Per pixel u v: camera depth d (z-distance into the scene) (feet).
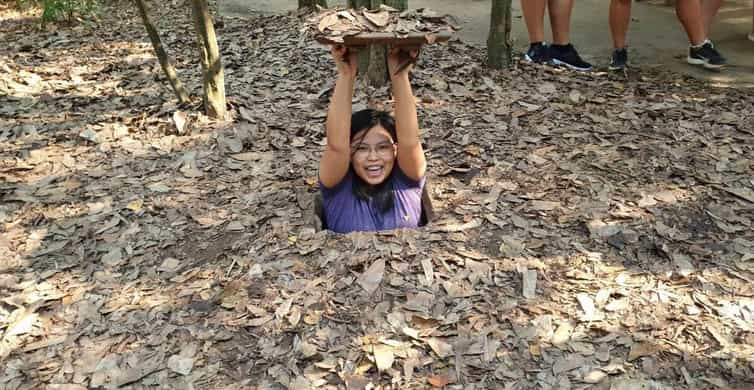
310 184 12.28
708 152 13.33
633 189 11.87
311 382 7.92
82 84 18.37
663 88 17.60
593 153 13.33
